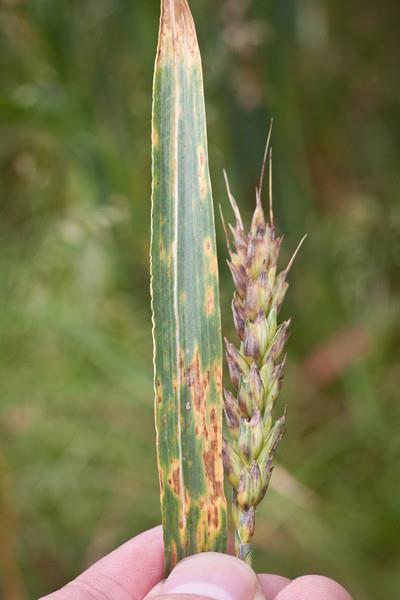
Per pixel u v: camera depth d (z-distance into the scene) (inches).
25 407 23.6
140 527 21.4
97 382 24.5
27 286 25.9
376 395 23.5
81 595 13.6
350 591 19.3
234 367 11.6
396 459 21.8
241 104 24.2
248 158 24.8
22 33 24.5
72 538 21.0
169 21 12.1
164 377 12.1
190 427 12.1
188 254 12.0
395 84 30.2
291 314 24.9
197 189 12.0
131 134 24.7
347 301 25.1
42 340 25.1
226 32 23.4
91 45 25.1
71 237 25.2
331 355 23.9
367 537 20.1
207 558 12.0
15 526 17.8
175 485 12.1
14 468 22.0
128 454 22.7
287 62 24.5
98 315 25.9
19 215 29.3
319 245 25.2
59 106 21.7
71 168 27.3
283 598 13.1
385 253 24.7
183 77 12.1
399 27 32.1
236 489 11.8
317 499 21.0
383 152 29.3
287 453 22.6
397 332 25.1
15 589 17.4
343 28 32.7
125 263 26.4
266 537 20.3
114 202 24.3
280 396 23.8
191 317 12.0
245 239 11.4
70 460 22.4
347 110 30.2
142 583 14.0
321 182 29.2
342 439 22.8
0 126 27.8
